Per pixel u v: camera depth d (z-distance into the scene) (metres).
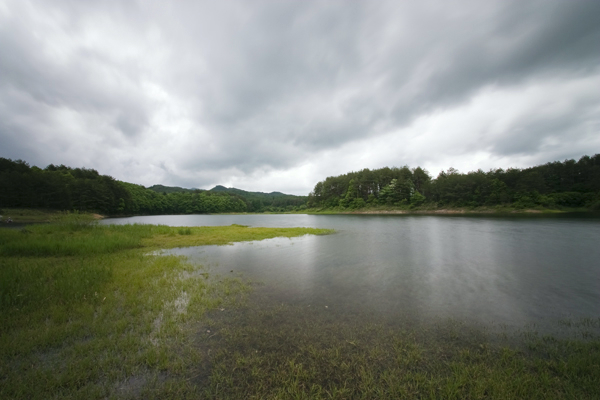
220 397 3.22
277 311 5.94
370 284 8.07
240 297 6.86
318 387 3.42
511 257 12.15
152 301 6.35
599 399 3.18
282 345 4.45
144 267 9.65
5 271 7.63
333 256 12.60
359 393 3.34
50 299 6.14
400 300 6.68
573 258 11.83
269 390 3.37
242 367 3.83
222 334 4.84
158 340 4.56
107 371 3.71
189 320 5.40
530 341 4.66
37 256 11.27
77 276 7.71
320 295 7.04
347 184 109.44
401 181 87.50
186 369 3.78
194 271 9.59
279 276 8.98
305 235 21.92
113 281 7.76
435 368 3.86
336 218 60.97
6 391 3.20
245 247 15.45
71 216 20.05
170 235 20.61
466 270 9.80
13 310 5.44
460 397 3.25
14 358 3.92
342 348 4.37
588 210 61.12
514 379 3.54
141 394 3.26
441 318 5.61
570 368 3.78
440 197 79.19
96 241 13.47
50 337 4.48
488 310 6.05
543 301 6.60
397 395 3.30
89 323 5.10
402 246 15.69
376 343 4.54
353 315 5.74
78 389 3.36
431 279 8.62
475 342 4.61
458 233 22.56
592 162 88.94
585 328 5.17
